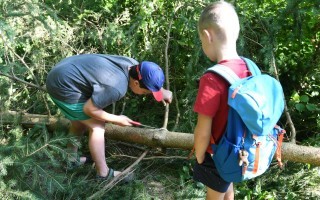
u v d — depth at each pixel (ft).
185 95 11.54
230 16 6.27
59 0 12.61
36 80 10.74
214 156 6.70
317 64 11.27
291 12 10.24
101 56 9.00
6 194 8.04
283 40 11.23
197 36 10.76
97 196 8.86
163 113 11.98
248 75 6.34
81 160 10.21
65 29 11.84
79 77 8.71
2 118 10.43
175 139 9.84
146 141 10.09
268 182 9.62
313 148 8.98
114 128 10.30
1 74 9.95
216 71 6.08
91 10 12.33
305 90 11.60
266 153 6.61
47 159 9.99
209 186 7.38
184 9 11.59
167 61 11.28
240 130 6.21
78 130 10.16
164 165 10.57
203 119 6.21
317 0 9.89
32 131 9.77
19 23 11.02
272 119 6.03
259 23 10.97
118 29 11.87
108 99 8.63
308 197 9.13
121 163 10.66
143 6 12.01
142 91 8.98
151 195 9.48
